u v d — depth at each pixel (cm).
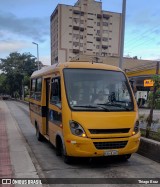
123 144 668
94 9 10969
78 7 10762
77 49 10800
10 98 8150
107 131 655
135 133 689
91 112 669
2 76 8575
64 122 673
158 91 891
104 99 712
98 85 730
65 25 10606
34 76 1184
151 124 960
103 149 647
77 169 671
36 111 1092
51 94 829
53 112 794
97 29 11081
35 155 823
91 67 761
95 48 11100
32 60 7806
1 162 714
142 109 2406
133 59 4884
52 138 812
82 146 639
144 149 808
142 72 2822
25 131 1336
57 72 769
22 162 715
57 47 10750
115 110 689
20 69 7656
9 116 2100
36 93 1103
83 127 643
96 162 734
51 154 835
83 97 701
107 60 4416
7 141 1021
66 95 695
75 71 742
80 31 10838
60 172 646
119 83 754
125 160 757
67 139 657
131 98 737
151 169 673
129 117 686
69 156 686
